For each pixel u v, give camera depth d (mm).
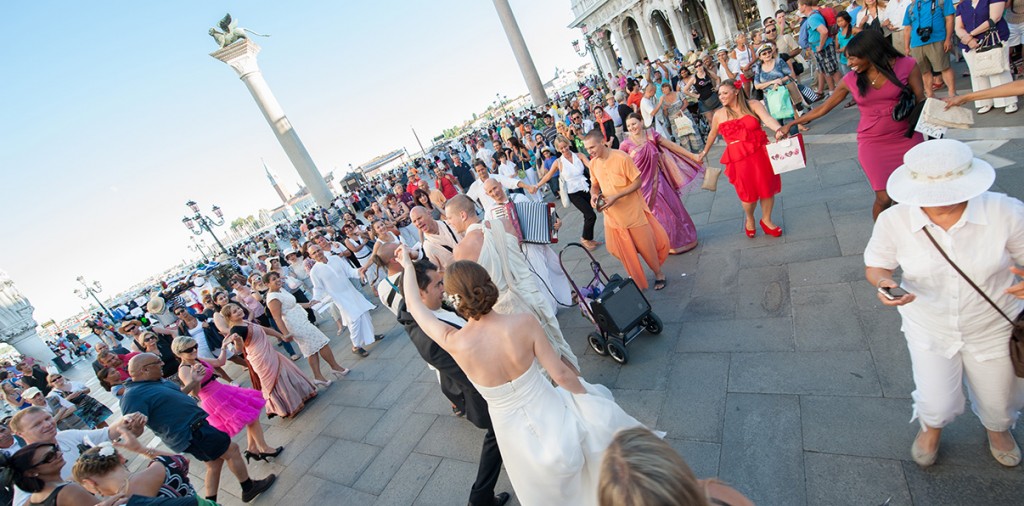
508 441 2252
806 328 3537
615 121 12406
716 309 4234
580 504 2289
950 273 1823
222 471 5137
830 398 2895
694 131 9156
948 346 1977
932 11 5684
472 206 4008
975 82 5672
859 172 5535
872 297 3545
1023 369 1810
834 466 2508
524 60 29234
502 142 18781
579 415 2307
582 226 8094
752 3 27234
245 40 30156
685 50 31188
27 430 3674
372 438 4629
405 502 3619
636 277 4949
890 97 3324
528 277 3301
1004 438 2164
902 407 2660
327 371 6730
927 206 1691
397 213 11789
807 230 4836
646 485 1006
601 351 4215
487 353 2176
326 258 6738
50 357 20547
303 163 33406
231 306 5395
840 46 7957
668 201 5402
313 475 4426
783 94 7457
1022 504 2025
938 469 2295
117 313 20828
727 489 1248
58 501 2604
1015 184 4125
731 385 3324
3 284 19719
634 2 33344
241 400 4805
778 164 4359
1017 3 6090
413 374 5625
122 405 3906
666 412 3340
